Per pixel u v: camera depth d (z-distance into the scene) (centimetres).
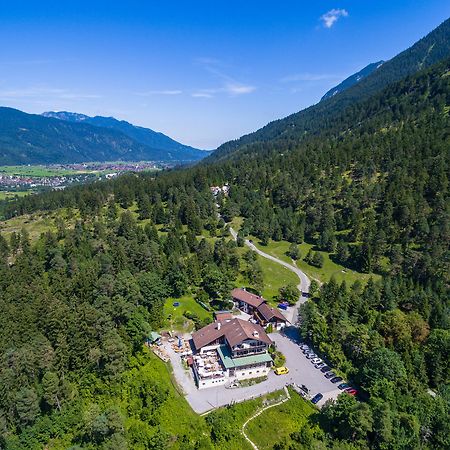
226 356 10238
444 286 14438
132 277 13062
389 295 13512
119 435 7719
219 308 13588
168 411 8656
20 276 13950
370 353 9981
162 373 9912
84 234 18662
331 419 8388
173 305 13338
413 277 15500
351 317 12175
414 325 11388
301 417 8612
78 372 9550
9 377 8406
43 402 8669
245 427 8381
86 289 12419
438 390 9662
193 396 9169
